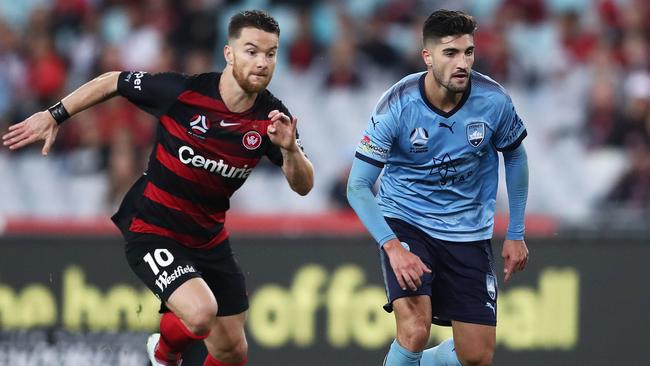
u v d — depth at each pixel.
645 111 36.75
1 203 36.97
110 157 36.53
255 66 17.45
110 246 25.48
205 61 39.25
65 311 25.53
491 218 19.52
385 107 18.50
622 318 24.81
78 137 36.75
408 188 19.25
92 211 36.44
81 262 25.53
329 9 39.38
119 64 39.00
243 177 18.67
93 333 25.39
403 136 18.58
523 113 37.62
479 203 19.33
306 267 25.33
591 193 36.31
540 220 29.27
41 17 40.19
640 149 36.34
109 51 39.06
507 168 19.45
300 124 37.84
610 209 36.00
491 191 19.41
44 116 18.31
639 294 24.80
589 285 24.88
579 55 38.62
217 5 39.84
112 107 36.62
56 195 36.78
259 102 18.28
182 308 17.89
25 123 18.25
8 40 39.75
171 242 18.78
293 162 17.69
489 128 18.61
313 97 38.09
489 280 19.36
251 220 30.41
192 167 18.33
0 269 25.69
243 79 17.56
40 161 36.94
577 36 38.97
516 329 24.95
